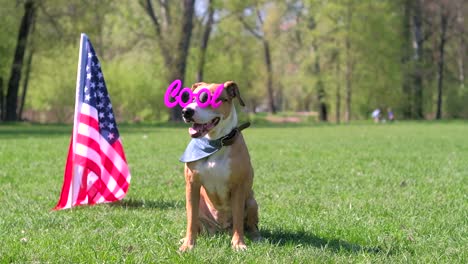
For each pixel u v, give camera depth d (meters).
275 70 58.56
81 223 5.93
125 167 7.27
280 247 4.89
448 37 46.06
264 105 89.25
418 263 4.40
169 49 35.50
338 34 40.38
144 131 26.16
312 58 42.72
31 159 12.34
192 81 41.75
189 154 4.86
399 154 13.88
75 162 6.95
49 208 6.86
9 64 34.66
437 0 43.84
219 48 42.53
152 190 8.23
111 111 7.32
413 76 45.09
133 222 5.92
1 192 7.94
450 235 5.41
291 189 8.34
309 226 5.80
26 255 4.49
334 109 47.78
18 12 31.75
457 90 48.25
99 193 7.09
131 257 4.43
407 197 7.59
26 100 42.84
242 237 4.93
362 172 10.30
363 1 40.28
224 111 4.79
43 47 33.03
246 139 20.00
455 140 19.45
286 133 24.86
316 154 13.89
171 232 5.48
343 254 4.64
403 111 46.12
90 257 4.44
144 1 37.97
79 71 7.15
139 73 40.25
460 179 9.33
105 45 40.78
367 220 6.10
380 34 41.19
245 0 38.69
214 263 4.33
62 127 29.69
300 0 45.25
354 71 42.78
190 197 4.95
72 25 33.56
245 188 4.94
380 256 4.60
